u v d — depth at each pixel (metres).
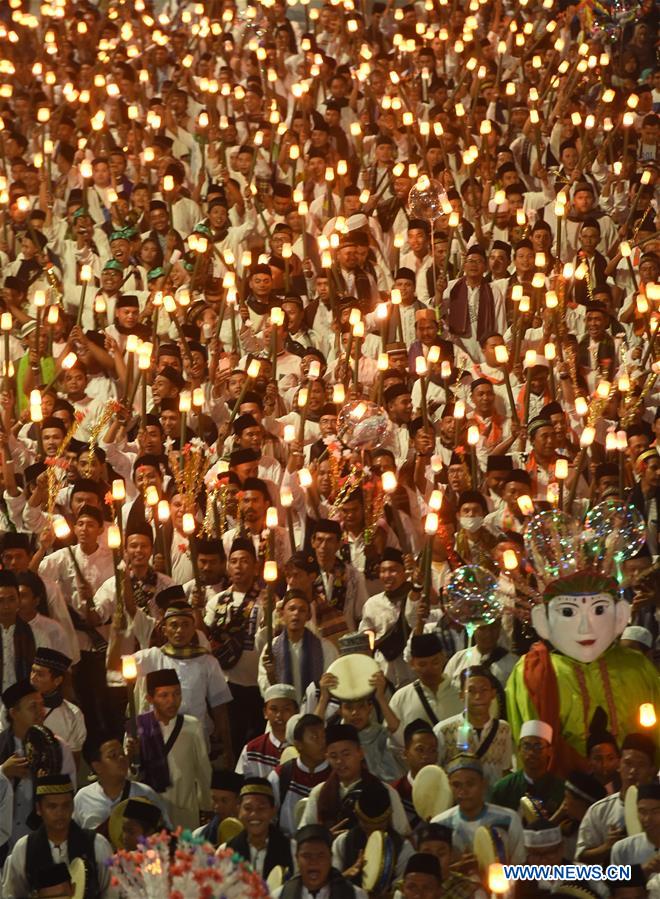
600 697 13.66
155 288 23.88
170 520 17.48
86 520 16.78
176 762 13.83
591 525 13.95
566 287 23.38
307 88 30.06
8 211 27.09
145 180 28.56
